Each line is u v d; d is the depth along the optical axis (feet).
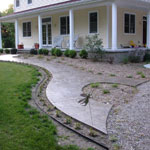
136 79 28.17
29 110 16.69
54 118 15.70
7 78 25.94
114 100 20.35
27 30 69.21
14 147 11.63
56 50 47.34
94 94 21.86
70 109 17.69
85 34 50.75
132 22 51.80
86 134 13.73
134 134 13.96
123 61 41.65
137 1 41.86
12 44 103.50
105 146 12.26
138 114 17.21
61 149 11.76
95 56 41.01
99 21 47.62
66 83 25.34
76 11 52.24
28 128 13.66
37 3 64.34
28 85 23.12
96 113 17.03
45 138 12.69
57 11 50.78
